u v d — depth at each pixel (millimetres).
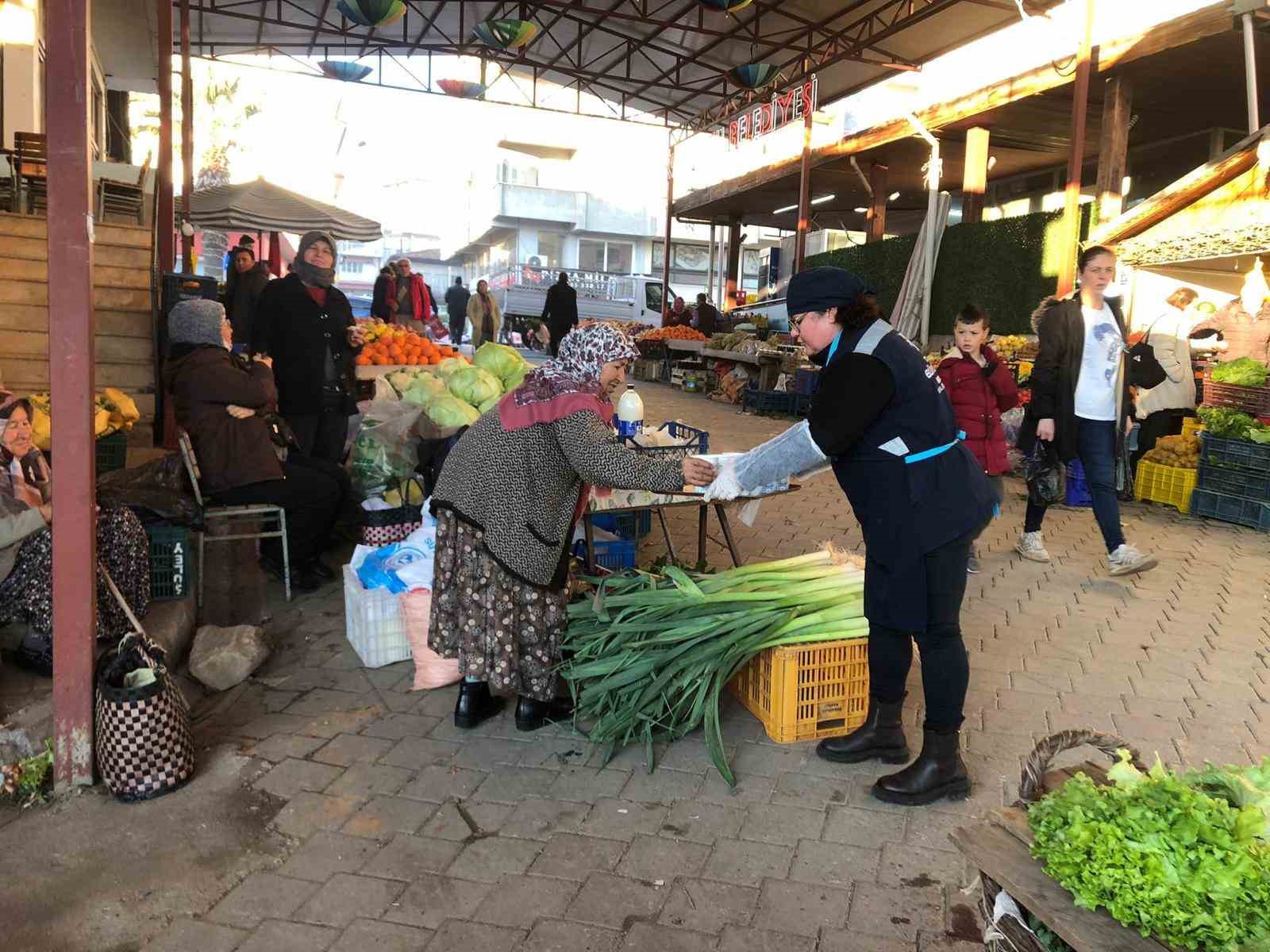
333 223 14242
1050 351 5375
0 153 8156
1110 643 4559
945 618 2877
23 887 2533
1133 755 1926
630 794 3072
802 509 7516
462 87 18734
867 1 14234
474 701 3525
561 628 3486
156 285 7156
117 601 3633
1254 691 3986
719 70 18562
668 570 3480
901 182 20031
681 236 43188
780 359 15141
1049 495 5871
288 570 4883
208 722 3553
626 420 4676
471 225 50406
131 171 9266
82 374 2871
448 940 2365
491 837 2818
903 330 15602
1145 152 15680
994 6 12664
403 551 4203
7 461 3367
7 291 6418
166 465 4590
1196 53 10648
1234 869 1520
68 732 2984
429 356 7512
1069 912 1614
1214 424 7418
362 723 3562
